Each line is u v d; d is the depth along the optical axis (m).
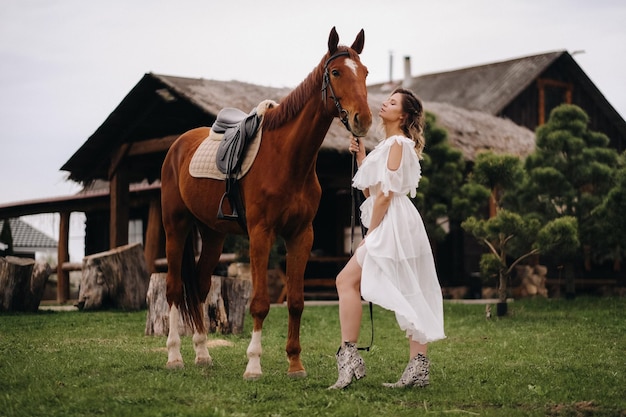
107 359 6.74
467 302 14.38
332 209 18.58
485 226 11.66
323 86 5.58
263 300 5.82
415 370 5.58
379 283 5.28
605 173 13.84
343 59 5.55
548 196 13.87
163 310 8.79
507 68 23.50
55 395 5.20
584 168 13.91
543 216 13.92
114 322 10.12
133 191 16.14
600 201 13.90
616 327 9.77
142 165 15.34
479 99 22.23
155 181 16.09
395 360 7.11
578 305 12.91
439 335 5.32
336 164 15.62
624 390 5.54
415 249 5.48
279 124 5.85
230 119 6.55
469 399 5.25
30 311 11.55
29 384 5.53
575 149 13.98
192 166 6.45
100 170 15.86
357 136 5.46
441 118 17.91
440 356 7.31
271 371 6.32
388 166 5.41
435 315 5.48
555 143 13.96
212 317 9.02
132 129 14.59
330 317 11.11
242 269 13.96
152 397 5.10
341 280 5.57
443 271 18.23
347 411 4.77
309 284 16.14
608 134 23.81
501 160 12.22
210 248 6.70
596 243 13.81
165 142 14.20
